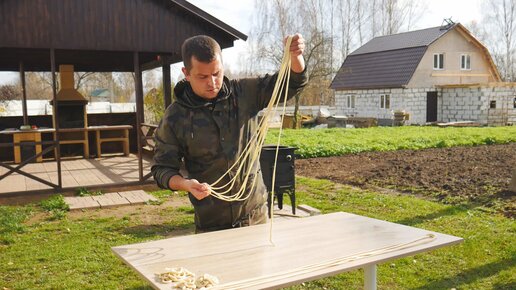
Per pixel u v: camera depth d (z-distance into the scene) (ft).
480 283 14.65
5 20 26.66
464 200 25.77
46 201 25.85
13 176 34.06
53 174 34.58
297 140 55.16
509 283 14.60
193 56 7.76
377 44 117.50
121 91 131.95
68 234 20.30
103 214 23.94
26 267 16.33
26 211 24.29
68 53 37.55
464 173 34.63
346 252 7.75
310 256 7.59
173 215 23.68
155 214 23.89
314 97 149.38
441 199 26.55
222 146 8.79
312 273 6.87
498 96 97.50
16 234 20.26
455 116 101.50
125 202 25.90
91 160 42.11
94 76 117.91
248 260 7.43
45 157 43.80
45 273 15.76
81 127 44.34
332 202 26.02
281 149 21.91
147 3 30.22
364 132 69.10
